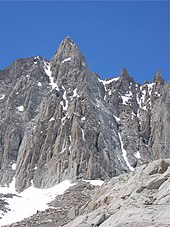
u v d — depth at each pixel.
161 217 44.50
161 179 51.47
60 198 90.44
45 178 105.62
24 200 95.31
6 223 79.56
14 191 106.88
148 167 56.03
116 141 120.31
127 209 47.78
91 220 50.31
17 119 128.88
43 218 77.00
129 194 53.09
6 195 98.38
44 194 97.50
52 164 107.50
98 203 57.62
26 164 112.62
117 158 112.38
